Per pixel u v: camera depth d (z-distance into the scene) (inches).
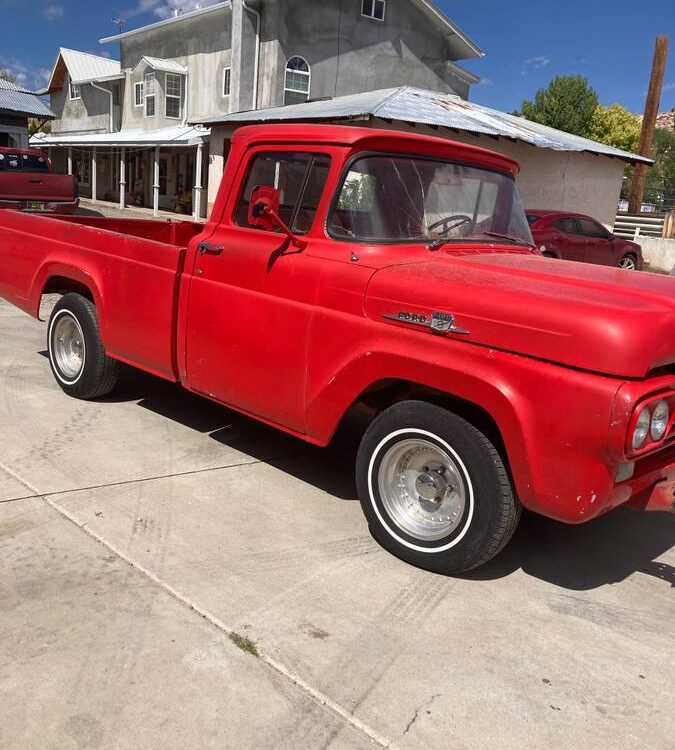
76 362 214.2
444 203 156.9
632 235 914.1
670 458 128.0
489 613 121.7
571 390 110.3
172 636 108.7
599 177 767.7
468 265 140.8
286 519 149.8
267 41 927.0
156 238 252.4
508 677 105.3
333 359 139.5
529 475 115.7
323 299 141.3
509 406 115.6
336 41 969.5
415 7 1026.1
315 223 147.3
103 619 111.5
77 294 207.9
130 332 186.9
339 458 186.5
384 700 98.5
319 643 109.8
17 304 229.8
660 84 935.7
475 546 125.0
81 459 171.2
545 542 150.8
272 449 187.9
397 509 136.5
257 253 153.6
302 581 126.8
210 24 1067.3
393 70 1042.1
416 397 137.3
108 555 130.3
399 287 130.3
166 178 1226.6
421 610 120.8
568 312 112.2
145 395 223.1
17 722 90.3
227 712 94.2
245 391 158.4
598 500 112.5
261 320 151.9
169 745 88.4
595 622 121.5
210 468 172.4
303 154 151.6
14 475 159.3
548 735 94.3
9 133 1248.8
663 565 144.3
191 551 133.9
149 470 168.4
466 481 124.5
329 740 90.8
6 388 219.3
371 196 145.5
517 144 686.5
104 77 1284.4
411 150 153.8
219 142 804.6
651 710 100.3
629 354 107.3
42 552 129.4
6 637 105.7
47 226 214.2
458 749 91.0
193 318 167.6
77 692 95.9
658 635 119.0
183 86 1144.8
